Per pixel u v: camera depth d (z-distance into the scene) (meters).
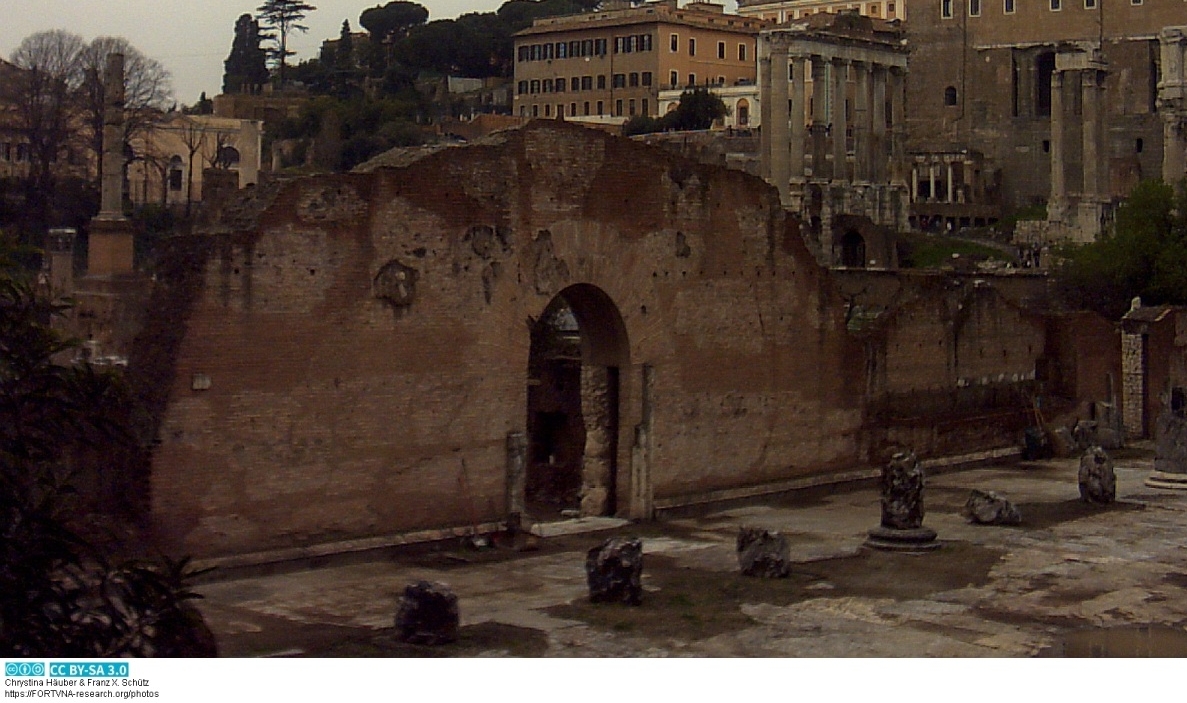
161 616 17.38
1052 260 88.00
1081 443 54.91
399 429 33.12
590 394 39.03
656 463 38.88
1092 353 57.88
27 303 17.84
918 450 48.62
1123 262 80.19
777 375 42.84
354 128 163.38
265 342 30.72
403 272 33.12
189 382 29.52
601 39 197.50
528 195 35.66
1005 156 166.12
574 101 199.50
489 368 34.94
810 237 44.75
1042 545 35.97
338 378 31.98
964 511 40.16
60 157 98.81
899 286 61.38
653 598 29.27
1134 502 43.34
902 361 48.50
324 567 31.38
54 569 17.16
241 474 30.33
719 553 34.31
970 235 148.00
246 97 173.25
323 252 31.67
